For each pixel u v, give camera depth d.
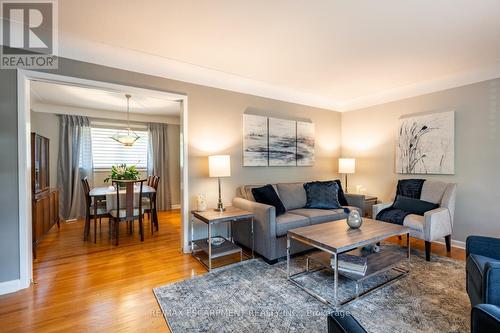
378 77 3.59
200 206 3.14
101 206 4.24
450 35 2.41
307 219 3.15
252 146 3.84
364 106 4.62
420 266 2.73
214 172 3.11
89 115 5.41
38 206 3.38
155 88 3.03
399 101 4.10
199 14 2.09
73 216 5.24
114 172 4.79
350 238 2.24
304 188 3.96
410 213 3.26
